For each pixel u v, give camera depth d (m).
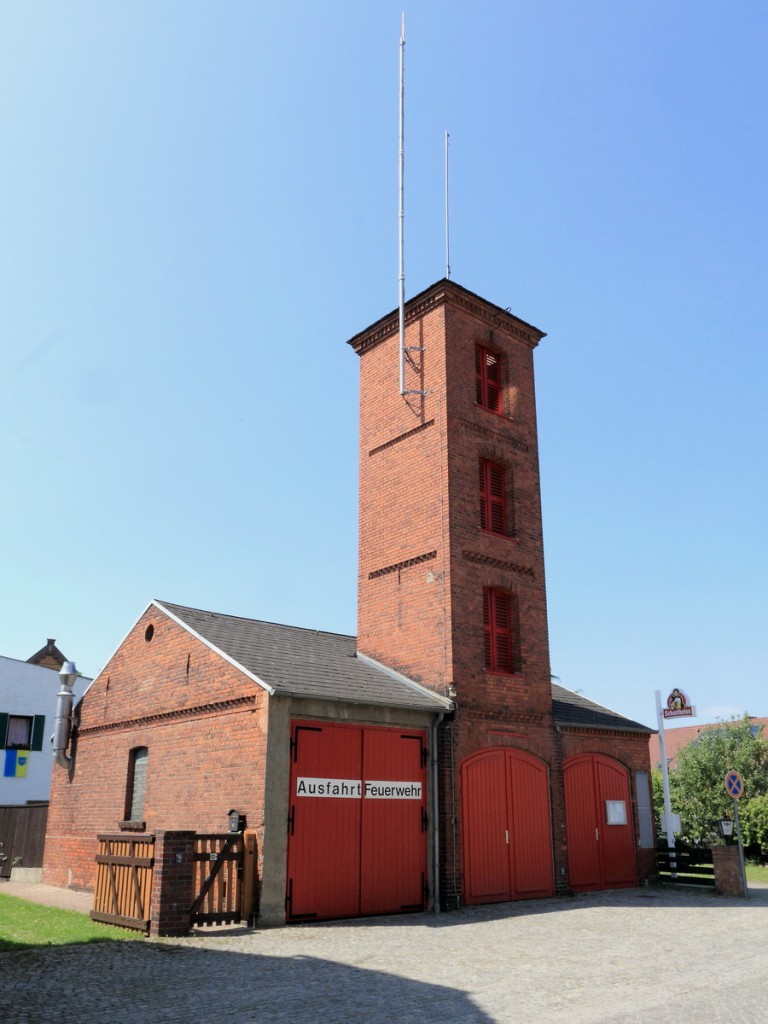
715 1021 7.25
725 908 15.66
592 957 10.34
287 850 13.37
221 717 15.16
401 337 19.86
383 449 20.42
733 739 34.47
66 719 20.73
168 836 11.65
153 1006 7.56
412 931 12.49
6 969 8.97
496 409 20.72
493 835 16.69
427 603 18.03
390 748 15.51
